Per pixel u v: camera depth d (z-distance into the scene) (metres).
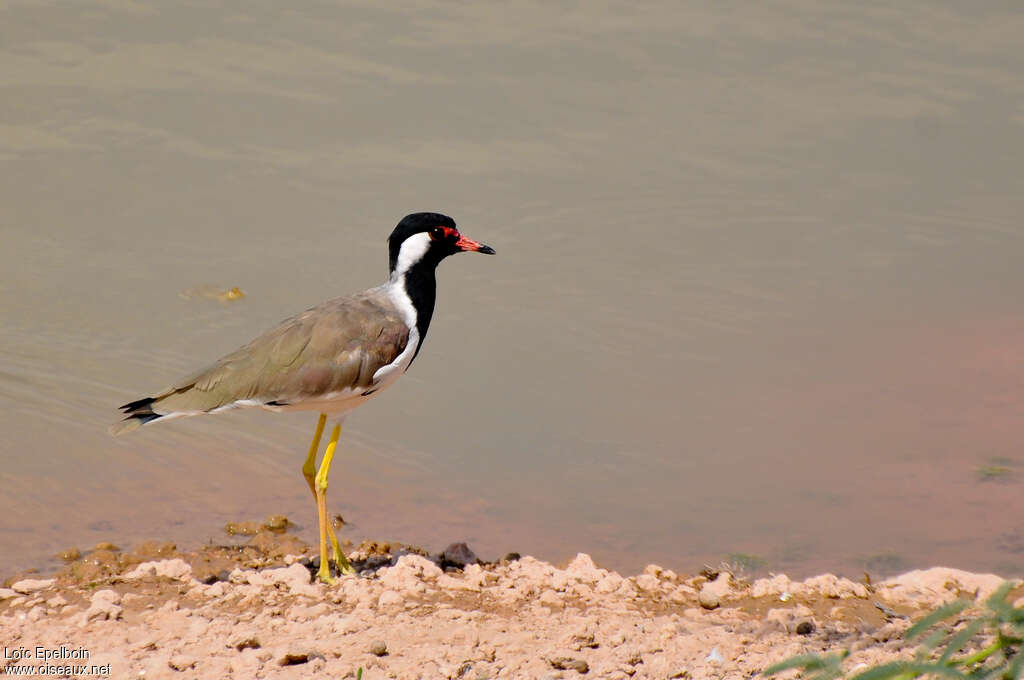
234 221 17.64
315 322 10.86
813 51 22.47
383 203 18.20
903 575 10.95
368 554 11.25
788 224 18.66
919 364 15.55
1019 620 6.70
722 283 17.30
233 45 21.45
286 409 10.88
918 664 6.64
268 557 11.14
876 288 17.39
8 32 21.27
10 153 18.52
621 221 18.44
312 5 22.77
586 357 15.44
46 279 16.09
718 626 9.73
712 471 13.25
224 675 8.55
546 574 10.60
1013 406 14.59
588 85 21.30
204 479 12.61
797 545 11.81
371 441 13.58
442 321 16.03
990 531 12.04
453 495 12.65
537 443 13.66
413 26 22.42
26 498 11.89
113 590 10.08
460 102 20.64
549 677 8.56
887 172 19.91
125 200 17.89
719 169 19.72
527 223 18.20
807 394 14.84
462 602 10.02
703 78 21.73
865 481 13.05
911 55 22.61
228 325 15.39
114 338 15.00
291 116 19.91
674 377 15.13
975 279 17.64
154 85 20.33
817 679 6.81
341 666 8.67
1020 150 20.42
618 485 12.95
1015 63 22.41
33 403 13.56
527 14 23.03
